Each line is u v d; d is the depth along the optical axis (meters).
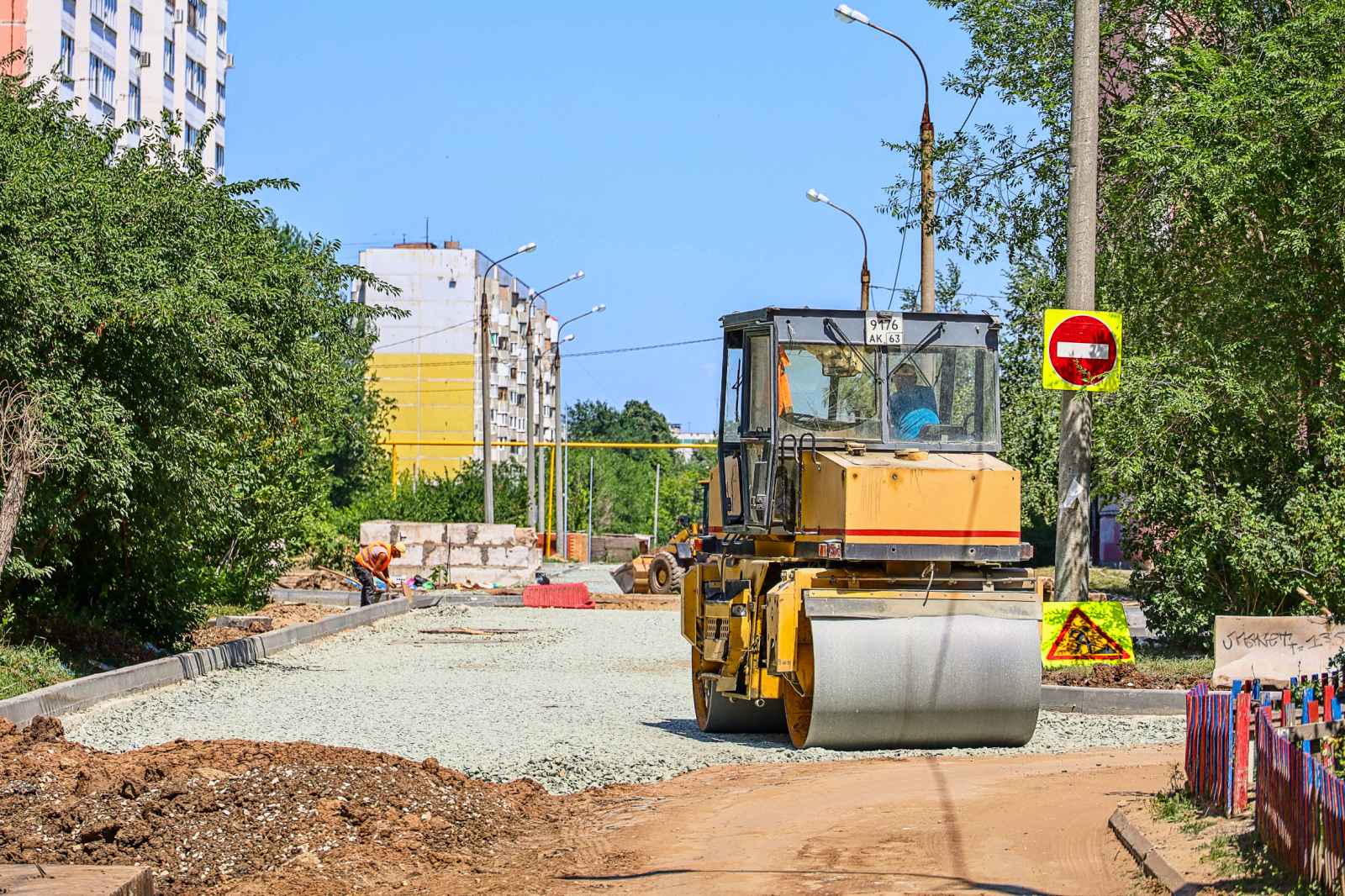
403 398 195.38
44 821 18.06
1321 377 37.19
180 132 39.12
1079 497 32.53
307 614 56.69
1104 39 41.97
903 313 27.41
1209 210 35.53
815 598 25.08
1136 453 37.38
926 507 25.31
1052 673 31.56
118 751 25.47
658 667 41.50
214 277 33.31
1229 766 17.19
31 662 31.28
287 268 37.44
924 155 44.12
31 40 92.44
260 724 29.03
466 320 194.50
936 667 25.05
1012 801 19.80
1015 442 60.22
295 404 39.44
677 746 26.56
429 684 36.62
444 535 83.19
